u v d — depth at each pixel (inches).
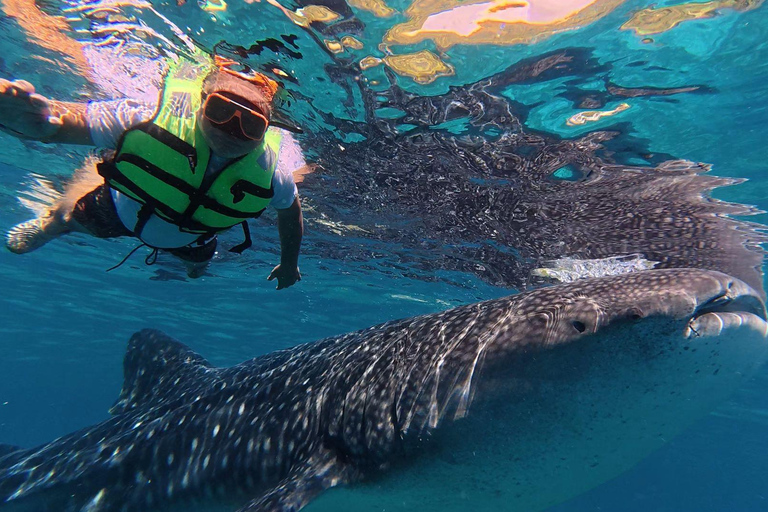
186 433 171.0
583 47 221.5
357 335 169.2
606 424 113.3
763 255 362.3
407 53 233.1
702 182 302.2
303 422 153.9
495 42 223.3
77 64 271.0
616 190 320.5
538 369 116.0
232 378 181.3
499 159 310.7
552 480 124.1
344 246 501.7
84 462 178.4
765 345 108.8
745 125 256.4
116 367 1904.5
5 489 183.0
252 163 121.6
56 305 1022.4
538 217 364.8
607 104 255.1
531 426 118.1
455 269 503.2
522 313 124.8
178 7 219.1
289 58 240.5
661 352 105.6
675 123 261.7
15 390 3137.3
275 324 930.1
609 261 381.1
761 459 1948.8
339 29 220.7
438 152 312.7
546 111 264.1
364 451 138.4
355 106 275.9
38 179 448.5
